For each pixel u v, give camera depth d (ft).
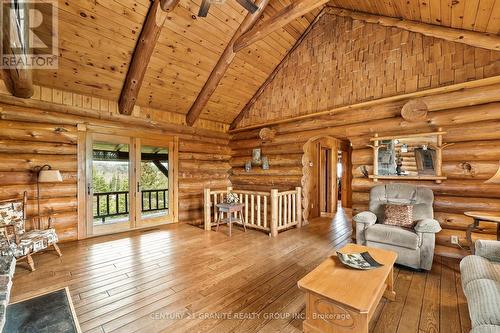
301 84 16.56
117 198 15.35
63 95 13.14
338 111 14.44
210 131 20.48
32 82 11.46
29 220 11.94
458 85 10.28
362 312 4.75
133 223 15.85
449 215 10.74
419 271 9.37
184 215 18.61
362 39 13.69
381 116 12.82
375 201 11.64
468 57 10.40
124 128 15.51
